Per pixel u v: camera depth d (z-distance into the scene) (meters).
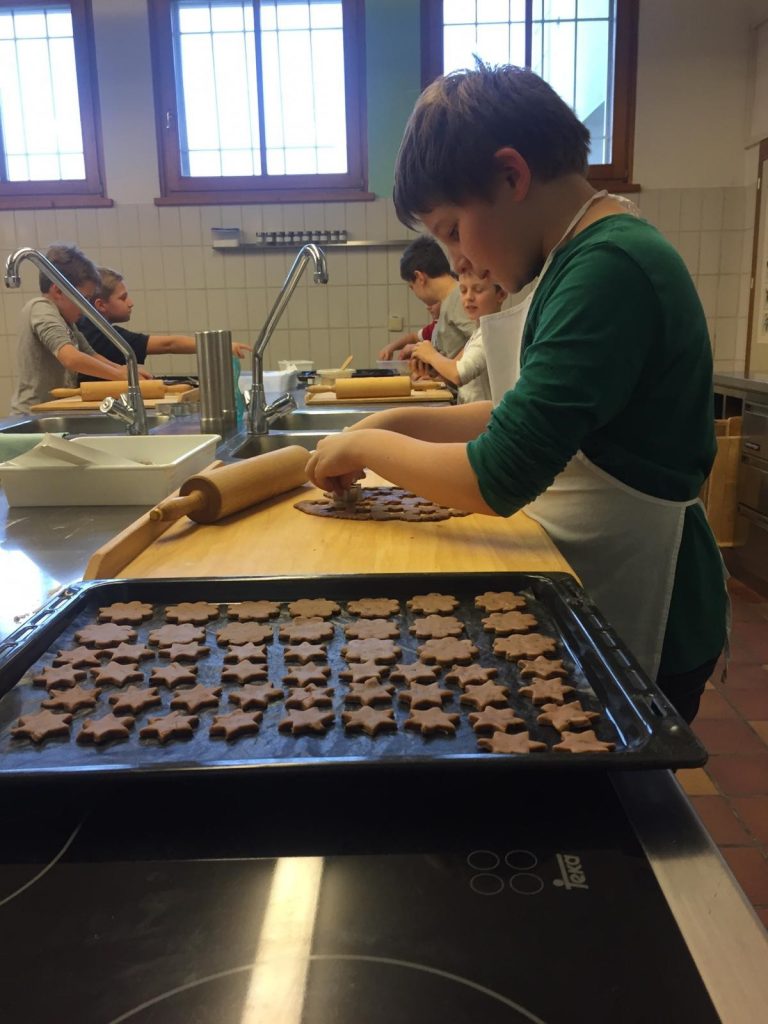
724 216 3.96
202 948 0.36
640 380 0.80
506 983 0.34
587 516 0.90
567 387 0.71
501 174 0.78
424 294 3.06
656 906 0.38
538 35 3.85
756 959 0.35
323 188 4.00
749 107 3.85
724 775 1.70
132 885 0.40
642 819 0.45
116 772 0.44
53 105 3.97
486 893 0.39
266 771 0.44
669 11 3.78
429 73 3.85
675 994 0.33
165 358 4.14
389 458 0.88
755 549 2.77
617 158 3.93
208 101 3.96
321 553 0.90
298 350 4.15
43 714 0.53
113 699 0.56
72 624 0.71
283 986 0.34
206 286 4.09
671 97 3.86
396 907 0.38
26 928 0.38
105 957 0.36
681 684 0.93
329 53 3.89
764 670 2.15
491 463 0.75
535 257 0.86
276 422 2.21
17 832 0.45
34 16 3.88
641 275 0.74
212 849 0.43
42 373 2.92
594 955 0.35
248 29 3.86
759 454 2.73
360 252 4.04
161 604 0.77
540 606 0.74
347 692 0.57
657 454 0.85
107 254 4.06
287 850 0.43
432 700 0.55
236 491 1.04
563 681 0.59
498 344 1.07
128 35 3.83
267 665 0.63
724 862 0.41
